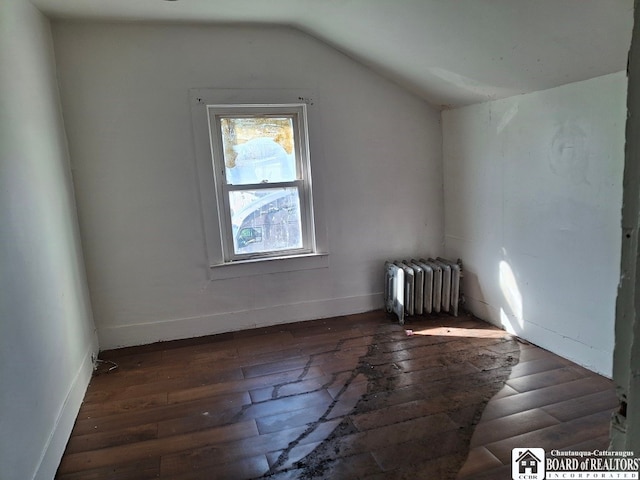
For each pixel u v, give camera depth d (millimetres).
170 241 3252
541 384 2477
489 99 3105
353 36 3021
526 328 3057
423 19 2449
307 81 3350
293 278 3559
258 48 3223
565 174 2592
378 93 3514
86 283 3053
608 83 2270
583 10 1868
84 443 2156
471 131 3367
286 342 3234
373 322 3541
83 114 2977
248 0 2666
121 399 2551
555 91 2590
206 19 2982
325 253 3586
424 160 3717
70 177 2947
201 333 3412
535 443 1990
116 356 3107
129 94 3045
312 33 3250
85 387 2643
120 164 3084
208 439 2148
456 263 3674
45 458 1867
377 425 2193
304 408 2377
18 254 1866
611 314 2414
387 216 3701
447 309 3604
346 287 3699
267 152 3416
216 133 3291
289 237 3566
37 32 2582
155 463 1992
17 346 1739
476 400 2359
